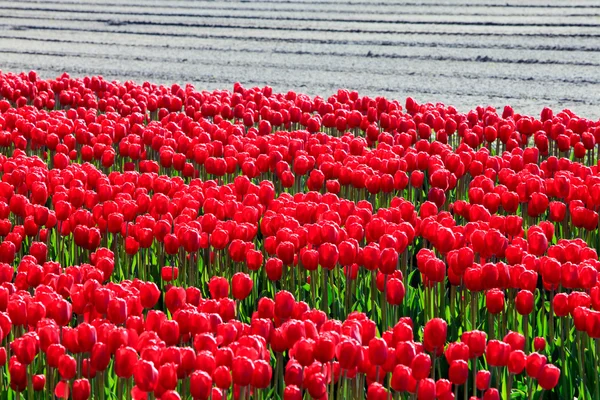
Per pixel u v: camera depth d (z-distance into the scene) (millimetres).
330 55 32719
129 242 9828
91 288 7598
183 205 10578
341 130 15727
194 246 9320
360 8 42719
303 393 7195
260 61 32094
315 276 9695
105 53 34406
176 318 7141
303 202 10102
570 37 33844
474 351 7012
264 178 13477
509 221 9797
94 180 11641
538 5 41094
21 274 8406
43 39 37469
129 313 7461
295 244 9250
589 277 8188
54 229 11344
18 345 6730
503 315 8438
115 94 18625
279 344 6961
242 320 9305
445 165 12336
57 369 7434
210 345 6680
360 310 9438
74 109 18109
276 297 7402
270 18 41031
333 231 9102
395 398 6836
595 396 7875
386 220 10039
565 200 11086
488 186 11148
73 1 47531
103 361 6570
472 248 9234
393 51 32938
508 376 7883
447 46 33375
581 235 10812
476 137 14273
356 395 6992
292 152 13289
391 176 11461
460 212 10781
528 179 11195
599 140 14023
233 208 10367
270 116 16031
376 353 6453
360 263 9000
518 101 24984
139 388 6238
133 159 14234
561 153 14773
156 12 43625
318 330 7246
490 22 37500
